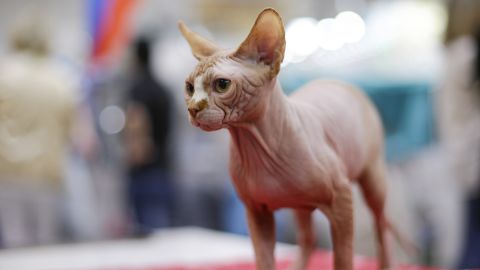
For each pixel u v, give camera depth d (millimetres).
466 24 3059
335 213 1694
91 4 4602
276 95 1619
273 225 1792
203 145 5191
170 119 4434
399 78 4039
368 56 4574
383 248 2062
